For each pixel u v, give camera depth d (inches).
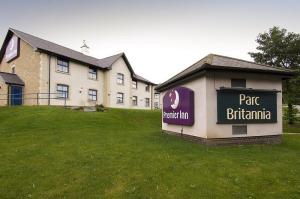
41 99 1007.0
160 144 455.2
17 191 248.5
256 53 1095.0
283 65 1053.8
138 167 311.9
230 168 311.3
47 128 613.9
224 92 468.1
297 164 335.3
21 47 1120.2
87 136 526.9
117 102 1403.8
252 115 485.1
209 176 283.7
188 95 504.1
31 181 271.6
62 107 927.7
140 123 868.0
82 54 1373.0
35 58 1032.2
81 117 769.6
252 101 486.9
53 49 1109.7
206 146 447.5
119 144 446.0
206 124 457.1
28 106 909.2
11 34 1190.9
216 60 521.7
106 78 1337.4
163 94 694.5
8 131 572.4
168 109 608.7
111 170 301.6
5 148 410.6
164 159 346.6
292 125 1002.7
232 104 472.1
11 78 1061.8
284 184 265.1
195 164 325.4
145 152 386.3
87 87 1231.5
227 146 456.8
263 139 497.7
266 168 313.9
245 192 245.4
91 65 1245.7
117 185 260.4
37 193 244.1
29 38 1103.6
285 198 234.2
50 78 1041.5
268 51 1051.3
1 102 1042.1
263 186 259.4
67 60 1129.4
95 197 235.3
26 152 382.0
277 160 354.6
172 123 582.9
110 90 1346.0
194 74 486.3
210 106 461.4
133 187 255.0
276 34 1056.8
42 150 394.6
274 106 506.0
